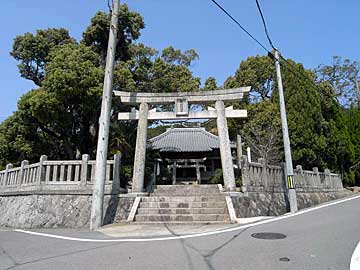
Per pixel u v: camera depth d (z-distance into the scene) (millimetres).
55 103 14586
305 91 20484
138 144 12297
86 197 10930
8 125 17094
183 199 11141
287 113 20125
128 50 18562
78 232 8758
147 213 10383
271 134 20156
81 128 17578
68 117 15859
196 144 20047
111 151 15914
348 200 14750
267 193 12555
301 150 19016
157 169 19141
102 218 9836
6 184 14359
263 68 28172
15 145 16688
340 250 5492
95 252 5844
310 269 4469
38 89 15875
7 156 17250
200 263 4867
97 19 17609
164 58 28516
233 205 10445
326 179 18047
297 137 19344
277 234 7070
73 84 14492
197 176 20141
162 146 19844
